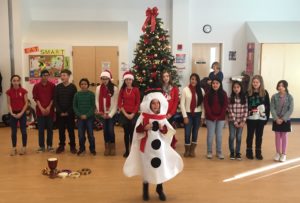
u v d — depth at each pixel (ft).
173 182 12.32
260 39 24.23
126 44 24.61
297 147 17.69
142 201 10.57
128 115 15.43
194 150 15.92
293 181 12.42
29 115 23.76
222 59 26.81
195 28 26.48
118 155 16.17
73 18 26.18
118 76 24.82
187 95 15.62
